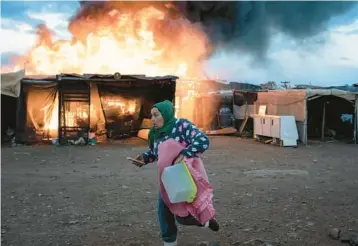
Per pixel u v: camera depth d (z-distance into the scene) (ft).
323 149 45.24
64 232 14.52
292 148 46.14
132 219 16.24
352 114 60.23
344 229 14.70
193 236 13.97
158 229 14.85
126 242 13.44
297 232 14.35
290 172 28.81
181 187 10.52
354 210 17.53
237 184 24.08
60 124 49.93
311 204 18.66
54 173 28.35
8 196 20.54
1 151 42.39
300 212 17.19
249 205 18.53
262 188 22.75
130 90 57.41
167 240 11.69
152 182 24.77
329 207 18.08
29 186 23.39
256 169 30.32
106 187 23.12
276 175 27.50
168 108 11.21
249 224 15.38
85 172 28.84
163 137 11.30
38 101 51.16
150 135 11.71
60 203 19.06
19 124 50.06
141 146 48.44
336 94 52.42
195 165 11.02
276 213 17.03
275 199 19.80
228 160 35.60
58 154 40.06
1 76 48.29
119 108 57.16
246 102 63.82
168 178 10.64
